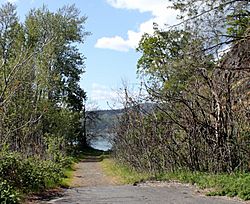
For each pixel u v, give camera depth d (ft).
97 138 231.30
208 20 48.75
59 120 117.80
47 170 66.13
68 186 72.74
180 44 55.83
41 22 122.31
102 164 144.05
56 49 134.82
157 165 76.07
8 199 41.19
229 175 55.21
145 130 79.41
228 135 60.23
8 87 52.19
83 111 201.46
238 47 51.72
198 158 67.46
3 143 49.93
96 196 52.34
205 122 63.26
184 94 65.21
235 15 47.96
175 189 56.13
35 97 73.87
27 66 59.31
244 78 58.13
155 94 70.95
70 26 143.13
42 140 83.25
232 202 43.06
